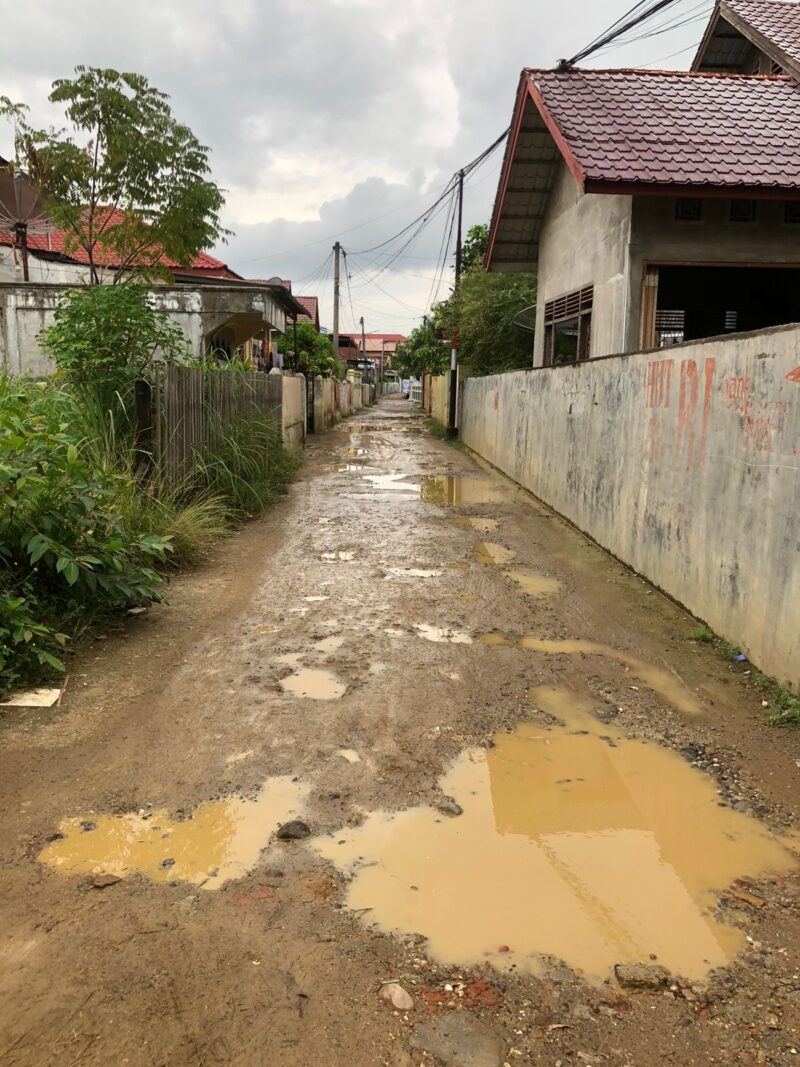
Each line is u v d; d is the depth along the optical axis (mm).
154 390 7660
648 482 6543
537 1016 2154
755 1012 2176
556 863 2834
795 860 2887
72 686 4246
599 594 6262
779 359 4359
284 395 14711
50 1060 1976
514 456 13070
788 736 3842
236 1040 2053
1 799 3154
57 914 2500
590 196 11438
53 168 12812
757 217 9992
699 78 11836
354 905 2582
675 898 2658
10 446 4539
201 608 5688
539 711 4098
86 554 4922
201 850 2854
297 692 4250
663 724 3965
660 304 15750
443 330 26719
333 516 9539
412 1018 2137
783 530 4301
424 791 3293
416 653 4883
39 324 13641
